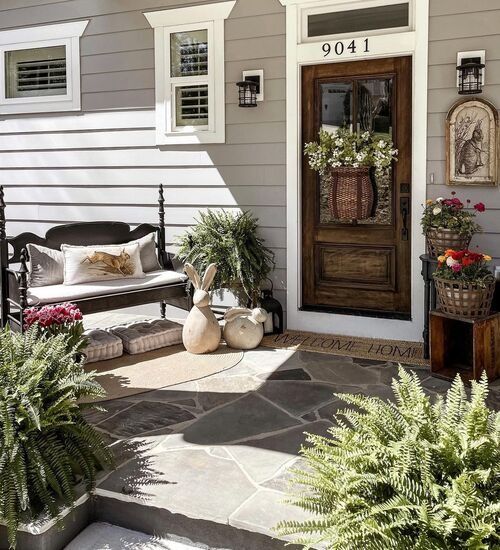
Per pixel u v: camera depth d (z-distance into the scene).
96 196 5.83
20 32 5.93
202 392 3.76
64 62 5.84
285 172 5.05
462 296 3.75
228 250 4.94
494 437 2.03
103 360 4.43
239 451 2.94
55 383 2.69
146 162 5.58
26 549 2.41
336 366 4.22
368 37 4.65
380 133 4.79
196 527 2.43
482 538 1.78
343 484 2.04
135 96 5.55
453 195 4.51
